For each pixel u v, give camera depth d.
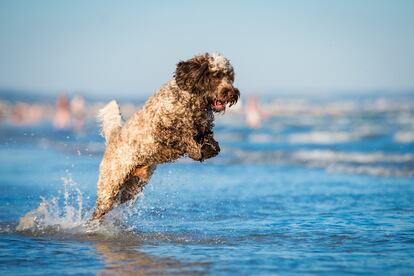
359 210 14.55
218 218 14.01
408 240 11.27
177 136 11.56
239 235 12.09
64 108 53.22
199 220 13.80
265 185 19.41
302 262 9.82
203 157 11.82
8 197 17.38
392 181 19.36
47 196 17.56
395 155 25.47
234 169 23.94
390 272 9.16
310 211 14.58
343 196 16.72
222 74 11.36
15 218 14.28
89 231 12.53
